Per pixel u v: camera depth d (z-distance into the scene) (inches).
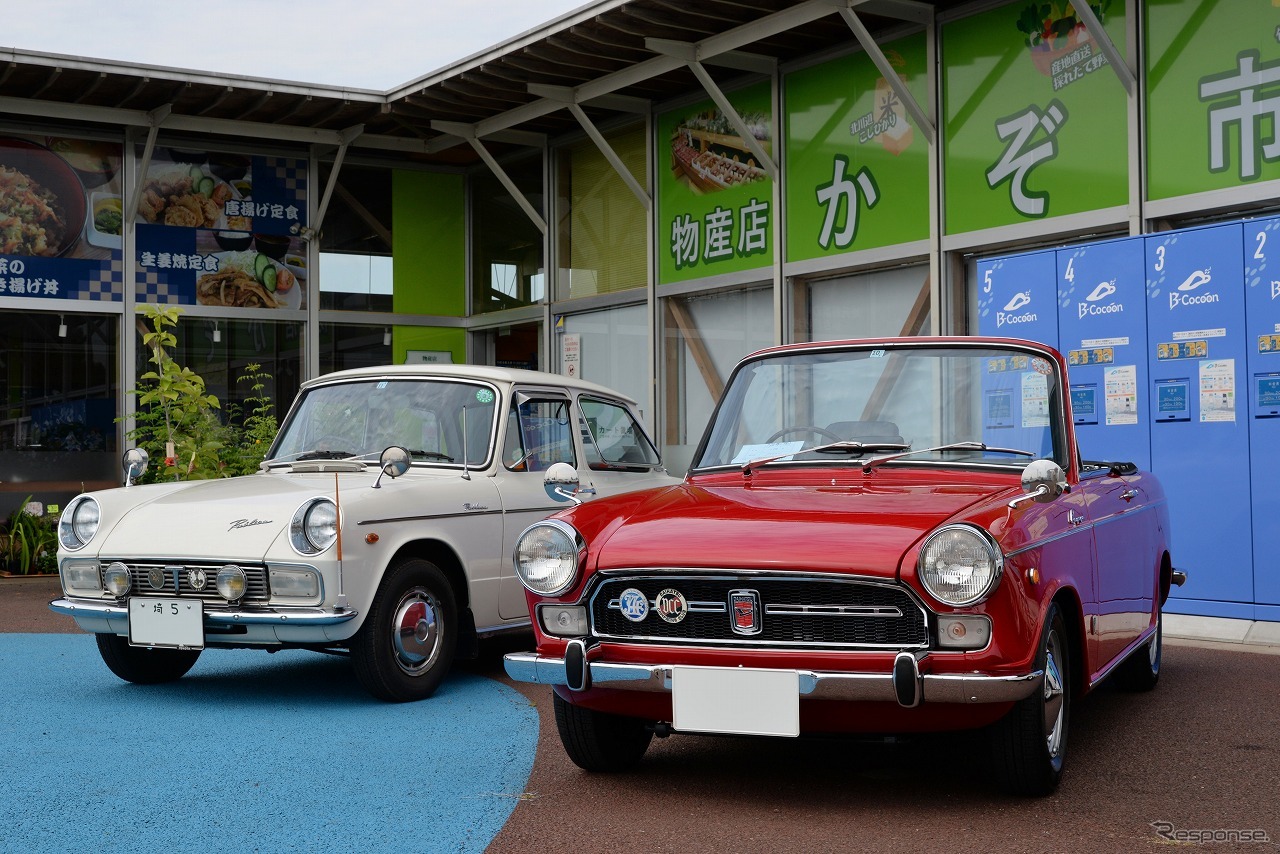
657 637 147.2
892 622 138.9
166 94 470.0
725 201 457.1
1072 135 346.6
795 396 188.2
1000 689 133.8
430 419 249.9
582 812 148.1
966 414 177.9
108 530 220.8
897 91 374.6
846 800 152.3
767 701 138.5
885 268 404.5
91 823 144.6
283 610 203.6
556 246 542.3
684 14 386.3
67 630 314.8
